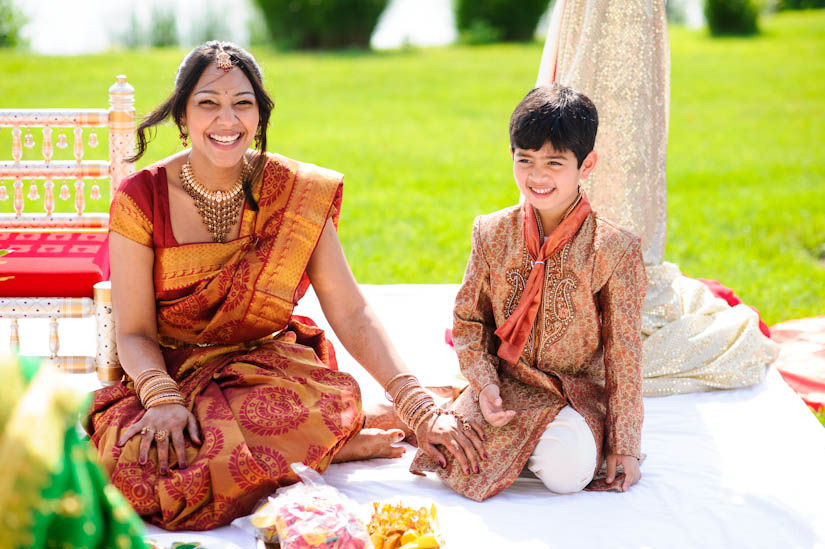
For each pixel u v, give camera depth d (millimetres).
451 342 4191
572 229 3037
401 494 2982
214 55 3057
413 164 11055
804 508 2889
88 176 4188
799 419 3488
